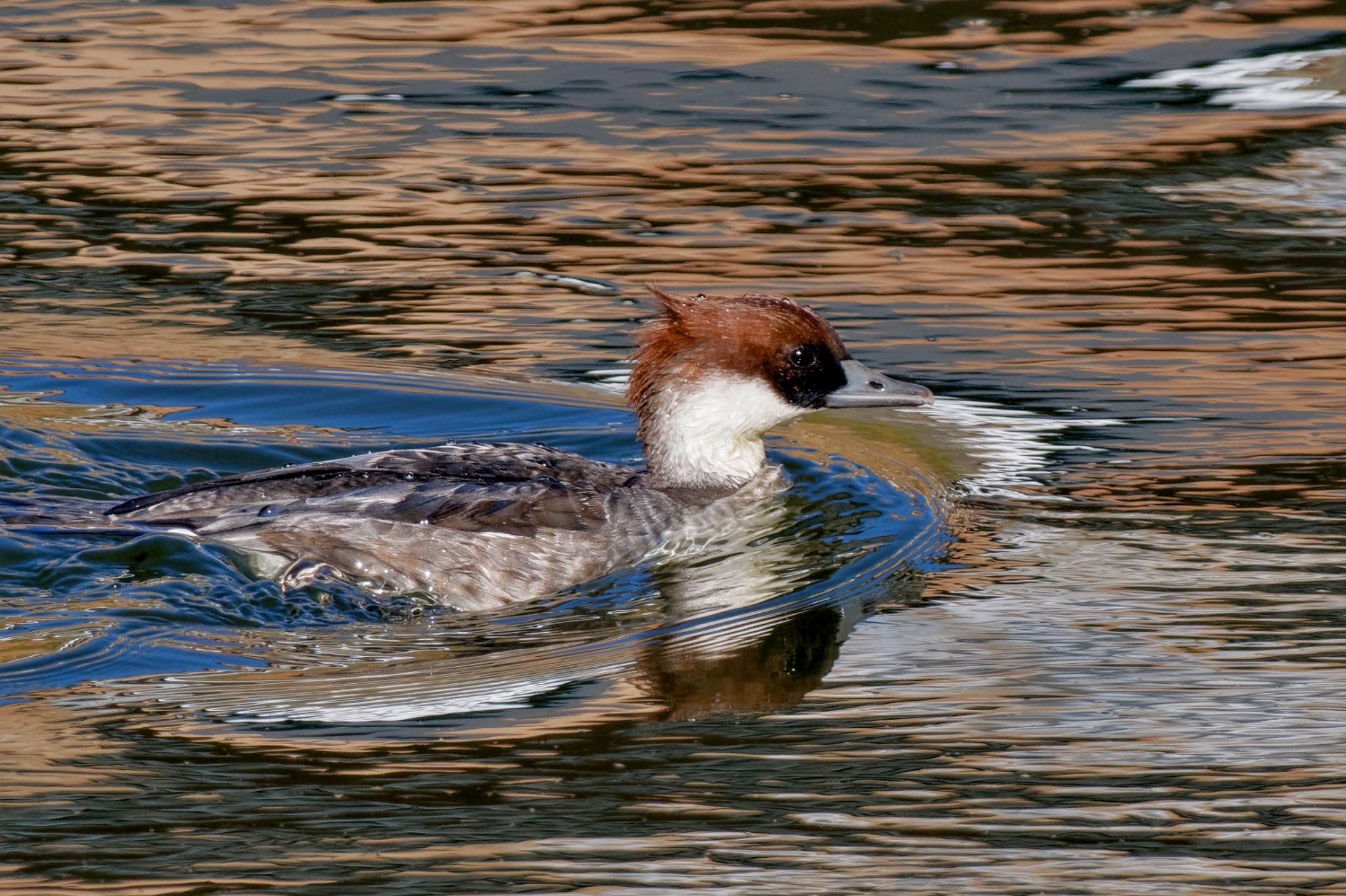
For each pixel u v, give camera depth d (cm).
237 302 1809
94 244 1958
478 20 2766
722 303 1392
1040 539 1277
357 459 1320
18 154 2217
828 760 926
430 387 1616
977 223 2009
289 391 1600
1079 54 2536
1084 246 1942
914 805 873
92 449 1455
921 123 2311
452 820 853
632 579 1252
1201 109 2331
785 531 1330
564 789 891
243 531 1233
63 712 982
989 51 2561
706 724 975
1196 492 1351
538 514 1266
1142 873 804
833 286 1831
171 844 825
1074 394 1575
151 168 2189
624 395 1614
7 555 1192
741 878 800
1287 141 2217
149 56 2605
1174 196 2069
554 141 2286
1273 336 1691
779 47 2605
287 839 834
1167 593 1159
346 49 2644
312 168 2200
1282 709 976
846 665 1065
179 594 1160
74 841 827
